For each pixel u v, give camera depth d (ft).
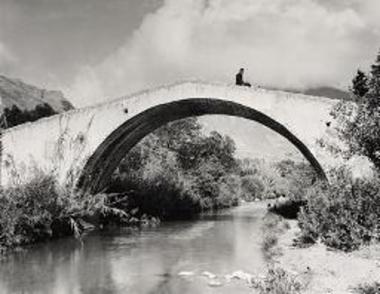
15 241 86.43
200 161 208.33
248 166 354.74
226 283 59.31
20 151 109.19
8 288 58.90
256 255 79.46
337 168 76.95
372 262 59.88
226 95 97.25
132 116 103.71
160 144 183.62
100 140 105.60
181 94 100.37
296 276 55.52
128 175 144.56
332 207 72.54
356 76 48.80
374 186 60.23
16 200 87.35
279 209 169.68
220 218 158.51
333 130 89.30
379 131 45.24
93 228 118.83
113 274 66.13
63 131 107.65
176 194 161.89
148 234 109.60
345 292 47.19
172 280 61.77
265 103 94.38
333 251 68.59
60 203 95.71
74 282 61.72
